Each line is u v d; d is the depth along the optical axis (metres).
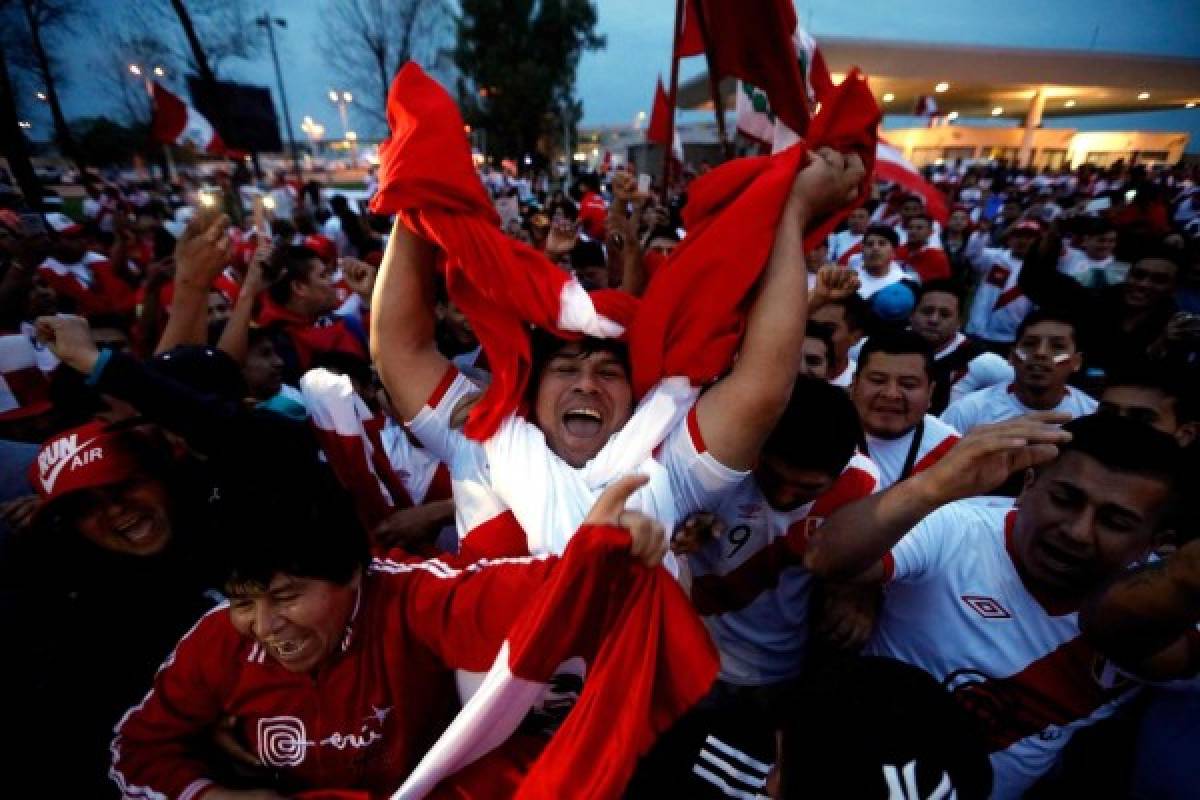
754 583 1.80
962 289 8.55
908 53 22.55
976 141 30.73
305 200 13.30
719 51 2.21
